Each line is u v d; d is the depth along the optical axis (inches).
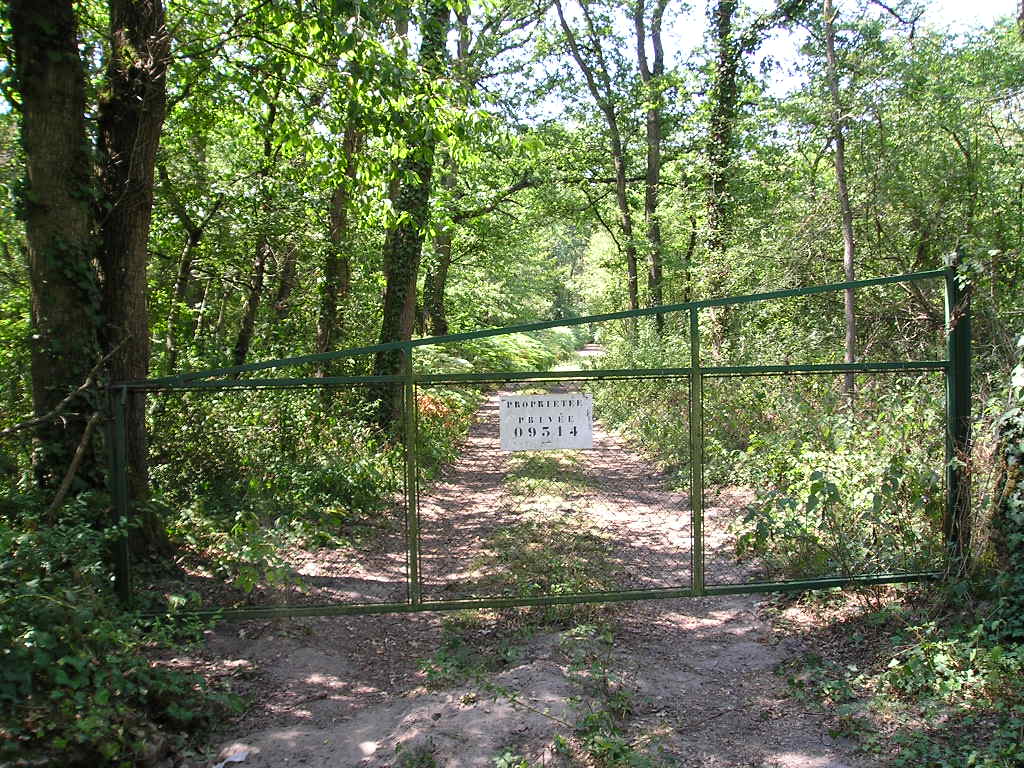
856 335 476.1
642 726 167.0
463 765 145.9
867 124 412.2
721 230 635.5
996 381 255.9
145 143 251.4
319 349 550.0
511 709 164.7
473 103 342.0
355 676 199.6
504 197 881.5
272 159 478.6
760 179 611.8
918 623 207.6
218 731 170.4
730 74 634.2
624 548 294.7
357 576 267.7
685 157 826.8
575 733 156.6
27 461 239.0
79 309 226.8
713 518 324.8
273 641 216.8
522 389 267.4
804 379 245.1
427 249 729.6
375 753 156.5
